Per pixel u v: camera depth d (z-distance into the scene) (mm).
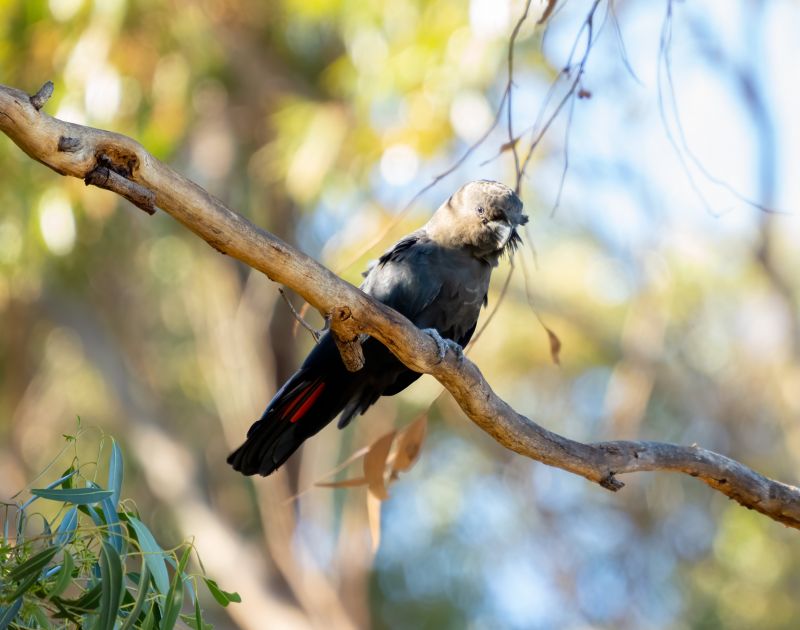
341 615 15586
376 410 15211
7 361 16312
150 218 14883
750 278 16719
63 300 16016
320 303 4918
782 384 16188
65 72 11398
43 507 15523
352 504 15961
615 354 16812
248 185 14562
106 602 4148
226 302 15586
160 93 12555
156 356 17016
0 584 4223
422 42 11289
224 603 4680
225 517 16641
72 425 17453
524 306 16188
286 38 14125
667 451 6051
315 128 12711
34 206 12188
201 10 12984
